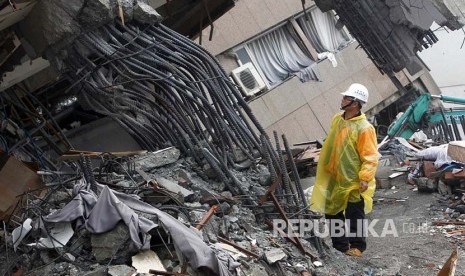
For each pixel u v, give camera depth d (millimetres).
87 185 7590
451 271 6914
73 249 7090
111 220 6941
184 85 9664
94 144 13445
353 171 8602
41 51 9938
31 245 7289
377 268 8766
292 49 23469
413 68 15266
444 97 18328
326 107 23031
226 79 9891
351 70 24109
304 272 8008
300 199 9109
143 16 9797
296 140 22109
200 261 6738
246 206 8797
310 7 23656
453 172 12016
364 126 8547
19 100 12570
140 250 6883
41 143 12750
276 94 22109
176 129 9664
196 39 15891
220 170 9055
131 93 9766
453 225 10648
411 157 14789
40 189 8297
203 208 8180
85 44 9648
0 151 9125
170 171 9031
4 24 9625
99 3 9430
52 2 9484
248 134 9664
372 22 14656
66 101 14195
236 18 21875
